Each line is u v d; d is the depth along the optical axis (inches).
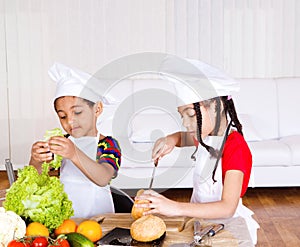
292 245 125.0
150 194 64.1
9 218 51.9
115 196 80.3
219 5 212.7
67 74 57.6
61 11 215.0
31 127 219.8
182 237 60.6
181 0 213.3
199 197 74.2
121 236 60.2
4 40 216.2
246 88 183.2
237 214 76.5
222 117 58.9
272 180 164.1
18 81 218.1
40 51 217.0
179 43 215.0
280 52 214.8
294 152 162.1
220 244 58.3
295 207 154.4
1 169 219.5
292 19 213.2
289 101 183.6
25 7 215.0
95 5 214.7
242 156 71.5
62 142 63.4
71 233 54.8
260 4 212.7
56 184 57.6
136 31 215.9
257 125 181.3
